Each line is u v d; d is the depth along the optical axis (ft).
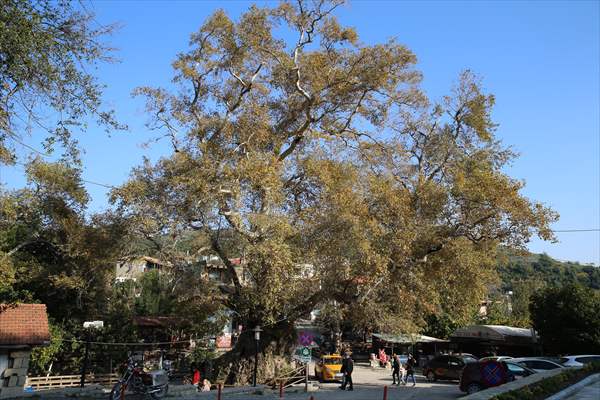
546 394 45.50
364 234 78.79
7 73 34.12
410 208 88.84
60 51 35.68
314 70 93.56
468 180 91.09
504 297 257.14
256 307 92.58
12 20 32.96
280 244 76.89
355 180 86.33
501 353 155.33
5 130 36.52
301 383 100.99
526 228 84.89
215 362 102.68
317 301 94.12
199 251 90.99
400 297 91.66
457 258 90.17
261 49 92.17
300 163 90.63
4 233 108.06
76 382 102.53
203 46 91.76
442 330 168.14
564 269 361.10
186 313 100.63
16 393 77.51
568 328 126.52
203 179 79.15
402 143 108.17
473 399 40.24
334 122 107.34
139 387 73.36
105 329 119.44
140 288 148.25
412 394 82.12
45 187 113.50
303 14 94.79
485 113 105.50
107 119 39.50
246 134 89.04
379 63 95.50
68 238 106.22
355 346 189.78
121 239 86.69
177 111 90.58
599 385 53.47
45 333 83.46
